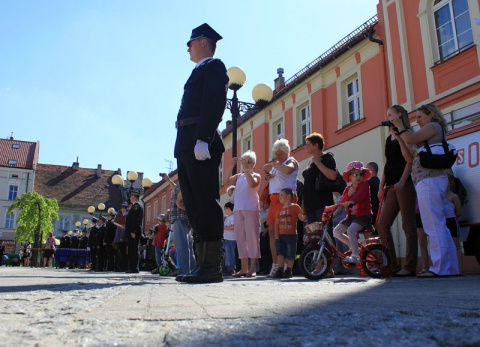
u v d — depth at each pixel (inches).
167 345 25.1
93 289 81.7
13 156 2014.0
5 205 1935.3
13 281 126.7
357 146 451.8
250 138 732.0
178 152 128.2
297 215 198.4
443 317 35.3
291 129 594.9
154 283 114.3
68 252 749.9
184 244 204.1
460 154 230.1
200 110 123.7
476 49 335.0
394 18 416.2
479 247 217.9
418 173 165.3
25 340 27.4
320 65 513.3
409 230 191.8
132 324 34.1
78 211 2036.2
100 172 2228.1
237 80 323.3
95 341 26.8
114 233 434.9
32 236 1616.6
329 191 196.4
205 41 137.9
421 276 163.3
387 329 29.4
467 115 331.9
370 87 442.3
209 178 125.1
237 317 37.7
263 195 231.9
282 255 195.6
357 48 462.3
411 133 164.2
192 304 49.9
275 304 49.3
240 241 222.7
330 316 36.6
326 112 517.0
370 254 166.9
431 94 370.9
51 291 75.4
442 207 162.2
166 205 1221.7
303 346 24.0
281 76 697.6
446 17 370.0
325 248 170.7
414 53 393.4
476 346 24.2
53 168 2199.8
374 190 239.8
